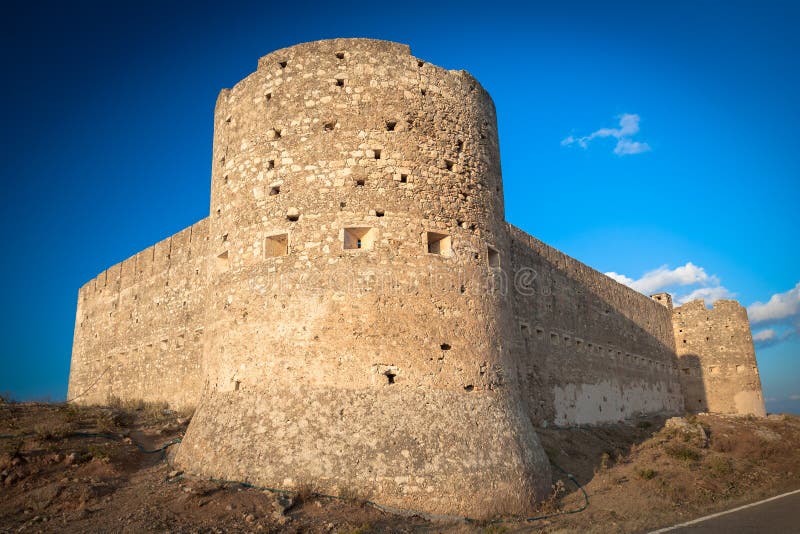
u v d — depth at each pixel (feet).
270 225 43.96
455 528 33.40
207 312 47.60
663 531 36.01
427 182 45.03
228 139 49.88
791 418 109.19
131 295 89.10
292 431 37.24
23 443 42.91
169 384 75.20
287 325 40.75
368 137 44.34
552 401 76.38
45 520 31.71
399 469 35.65
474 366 42.11
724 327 135.03
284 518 31.58
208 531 30.07
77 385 99.50
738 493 53.42
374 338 39.75
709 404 132.57
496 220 49.47
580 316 91.40
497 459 38.75
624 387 102.73
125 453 44.27
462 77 50.49
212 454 38.58
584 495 45.57
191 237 77.82
